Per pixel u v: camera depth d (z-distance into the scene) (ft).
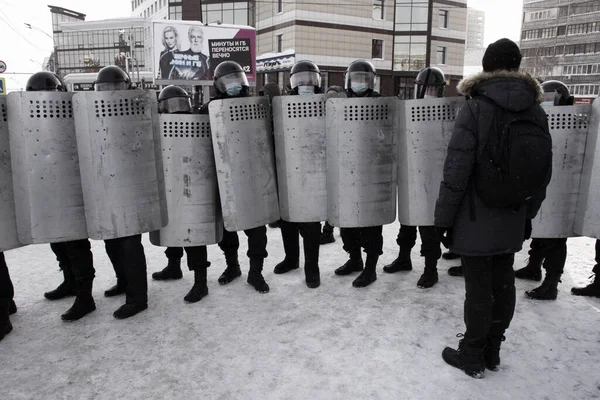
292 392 7.17
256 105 10.71
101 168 9.14
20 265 13.88
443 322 9.51
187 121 10.30
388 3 81.25
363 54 80.64
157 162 9.91
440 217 7.11
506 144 6.50
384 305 10.44
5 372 7.91
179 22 50.57
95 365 8.09
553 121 9.74
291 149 10.87
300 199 11.03
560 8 202.49
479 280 7.25
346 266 12.71
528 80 6.80
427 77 11.53
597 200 9.41
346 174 10.44
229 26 51.80
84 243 10.02
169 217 10.50
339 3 76.69
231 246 12.17
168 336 9.14
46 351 8.62
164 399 7.07
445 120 10.32
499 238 6.95
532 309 10.01
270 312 10.19
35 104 8.83
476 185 6.90
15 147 8.92
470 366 7.50
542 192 7.20
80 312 10.05
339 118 10.28
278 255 14.66
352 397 7.00
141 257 10.20
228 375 7.70
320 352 8.38
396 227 18.07
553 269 10.41
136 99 9.37
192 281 12.40
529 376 7.49
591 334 8.86
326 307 10.39
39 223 9.10
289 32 75.77
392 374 7.61
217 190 10.78
